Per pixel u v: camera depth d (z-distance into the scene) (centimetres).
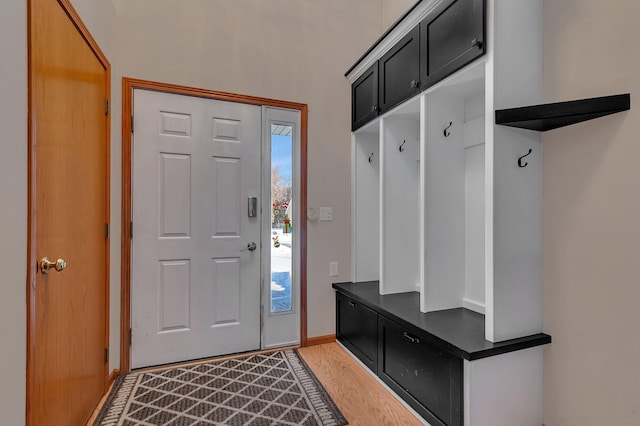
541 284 163
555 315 157
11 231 101
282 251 266
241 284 253
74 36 152
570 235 151
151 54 227
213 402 185
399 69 222
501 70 155
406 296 238
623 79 131
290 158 270
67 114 145
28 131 111
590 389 142
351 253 287
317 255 275
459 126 210
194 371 222
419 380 174
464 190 211
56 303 134
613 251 135
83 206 163
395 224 247
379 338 211
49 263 125
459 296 209
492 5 154
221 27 247
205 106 242
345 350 261
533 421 158
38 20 118
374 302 221
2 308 97
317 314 274
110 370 204
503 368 152
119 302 217
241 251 253
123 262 218
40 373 121
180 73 234
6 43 99
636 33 127
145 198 226
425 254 200
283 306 267
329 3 283
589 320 143
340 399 191
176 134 234
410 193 252
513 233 158
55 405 133
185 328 236
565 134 154
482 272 199
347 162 287
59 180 137
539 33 163
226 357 245
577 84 147
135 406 181
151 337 227
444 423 156
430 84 192
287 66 268
